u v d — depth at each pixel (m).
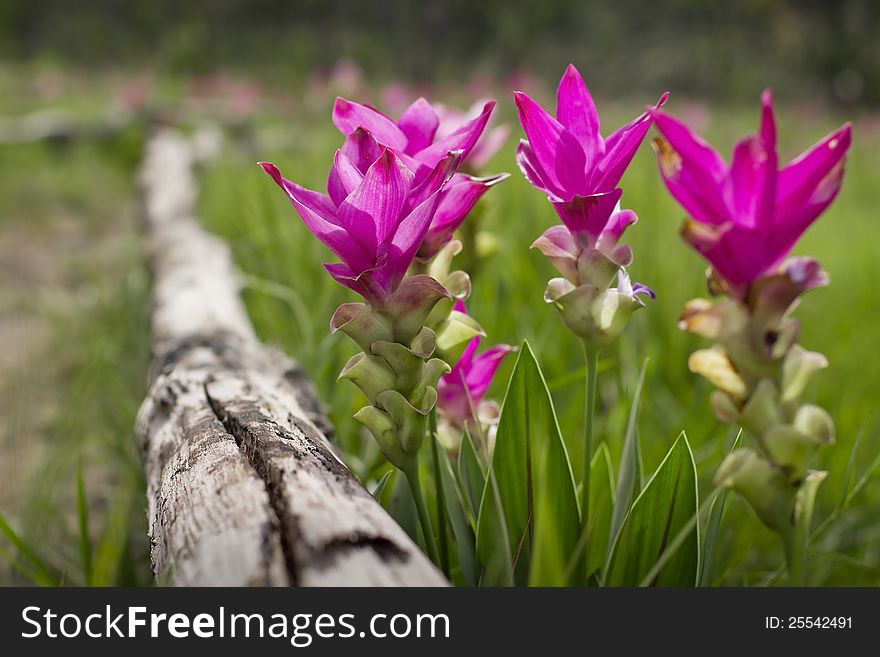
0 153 10.48
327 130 6.62
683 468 1.08
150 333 3.27
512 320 2.54
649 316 2.62
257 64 23.19
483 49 30.88
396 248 0.91
